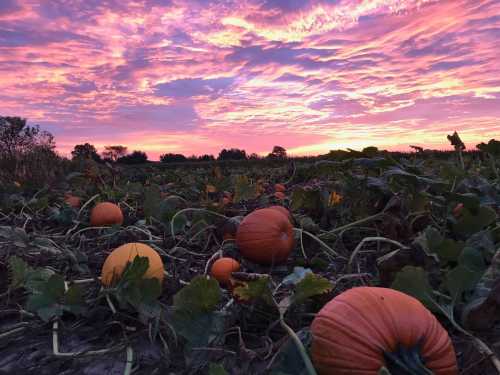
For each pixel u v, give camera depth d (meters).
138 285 2.51
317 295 2.42
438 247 2.70
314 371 1.59
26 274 2.95
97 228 4.91
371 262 3.38
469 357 1.95
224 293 2.86
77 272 3.64
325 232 4.13
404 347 1.58
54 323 2.54
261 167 19.72
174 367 2.11
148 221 5.32
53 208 6.39
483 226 3.25
